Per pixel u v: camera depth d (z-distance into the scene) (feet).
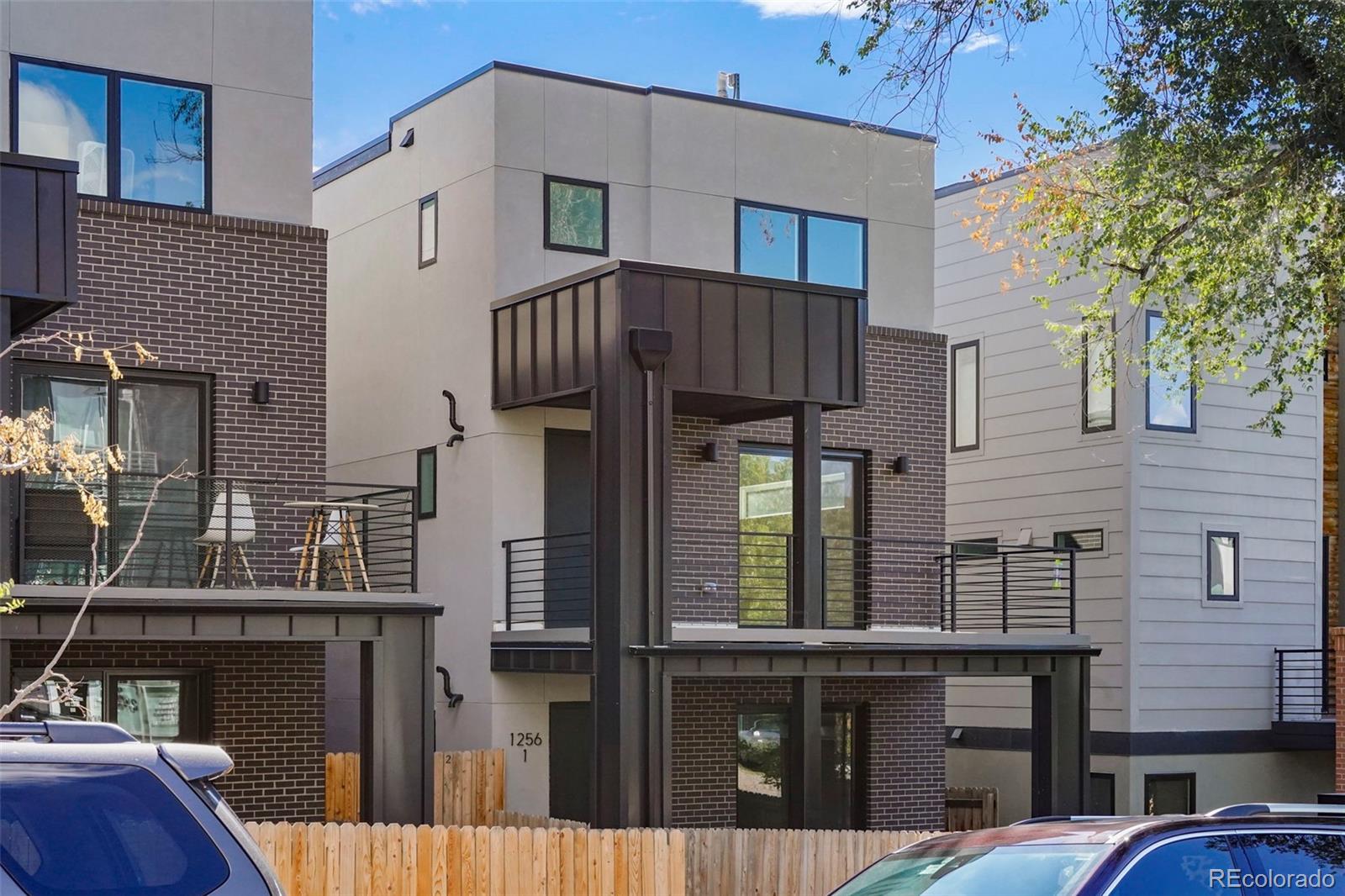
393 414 68.23
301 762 54.80
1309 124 52.13
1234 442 76.28
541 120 63.26
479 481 62.44
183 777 15.99
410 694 51.62
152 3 53.98
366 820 50.93
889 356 70.18
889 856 23.44
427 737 51.70
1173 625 73.51
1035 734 65.26
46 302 43.91
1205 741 73.97
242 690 53.98
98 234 52.21
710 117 66.90
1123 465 73.00
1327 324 58.44
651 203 65.16
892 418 70.03
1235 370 76.23
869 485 69.31
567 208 63.62
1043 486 77.30
